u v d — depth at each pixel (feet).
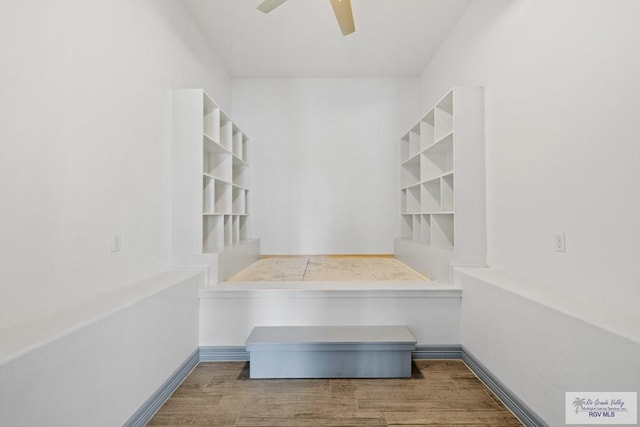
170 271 8.39
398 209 15.97
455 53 11.16
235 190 14.40
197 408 6.10
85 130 5.62
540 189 6.57
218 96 13.82
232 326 8.16
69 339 3.93
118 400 4.90
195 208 8.79
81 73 5.53
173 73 9.21
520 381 5.72
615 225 4.84
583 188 5.46
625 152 4.69
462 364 7.97
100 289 5.95
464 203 8.73
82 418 4.13
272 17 10.87
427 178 11.41
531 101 6.86
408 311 8.23
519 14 7.30
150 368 5.85
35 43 4.61
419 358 8.21
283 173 16.17
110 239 6.27
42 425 3.50
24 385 3.30
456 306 8.27
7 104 4.18
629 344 3.71
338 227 16.08
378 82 16.05
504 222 7.89
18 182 4.33
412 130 13.82
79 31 5.50
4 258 4.13
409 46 12.86
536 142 6.70
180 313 7.14
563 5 5.93
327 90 16.11
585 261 5.41
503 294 6.25
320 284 8.80
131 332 5.28
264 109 16.17
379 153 16.11
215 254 8.77
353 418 5.78
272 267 12.49
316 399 6.40
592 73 5.27
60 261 5.01
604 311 4.69
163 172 8.43
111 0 6.39
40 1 4.70
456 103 8.77
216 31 11.71
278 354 7.25
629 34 4.63
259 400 6.38
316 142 16.17
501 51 8.04
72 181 5.30
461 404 6.22
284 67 14.87
